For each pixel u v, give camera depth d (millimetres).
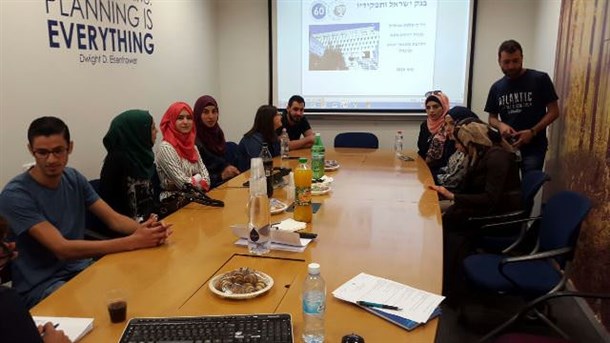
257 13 5277
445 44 4914
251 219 1748
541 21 4387
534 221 2604
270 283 1431
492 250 2740
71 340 1149
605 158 2396
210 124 3703
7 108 2578
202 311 1294
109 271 1577
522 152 3584
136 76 3816
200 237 1917
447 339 2436
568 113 3184
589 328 2537
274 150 4043
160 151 3062
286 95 5336
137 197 2707
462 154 3225
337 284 1447
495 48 4820
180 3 4500
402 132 5191
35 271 1833
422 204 2416
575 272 2822
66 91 3023
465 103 4961
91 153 3295
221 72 5488
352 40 5090
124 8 3613
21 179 1859
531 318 2607
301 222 2049
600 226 2439
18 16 2629
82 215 2094
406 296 1356
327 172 3291
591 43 2713
